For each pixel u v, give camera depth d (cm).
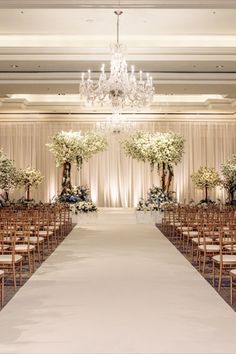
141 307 640
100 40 1330
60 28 1242
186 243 1239
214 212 1220
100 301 671
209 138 2448
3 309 632
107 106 2278
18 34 1288
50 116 2405
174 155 1903
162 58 1310
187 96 2331
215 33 1280
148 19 1173
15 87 1546
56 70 1448
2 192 2398
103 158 2453
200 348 485
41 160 2448
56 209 1449
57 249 1166
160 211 1842
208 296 704
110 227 1694
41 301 672
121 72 1176
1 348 486
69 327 554
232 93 1703
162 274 860
